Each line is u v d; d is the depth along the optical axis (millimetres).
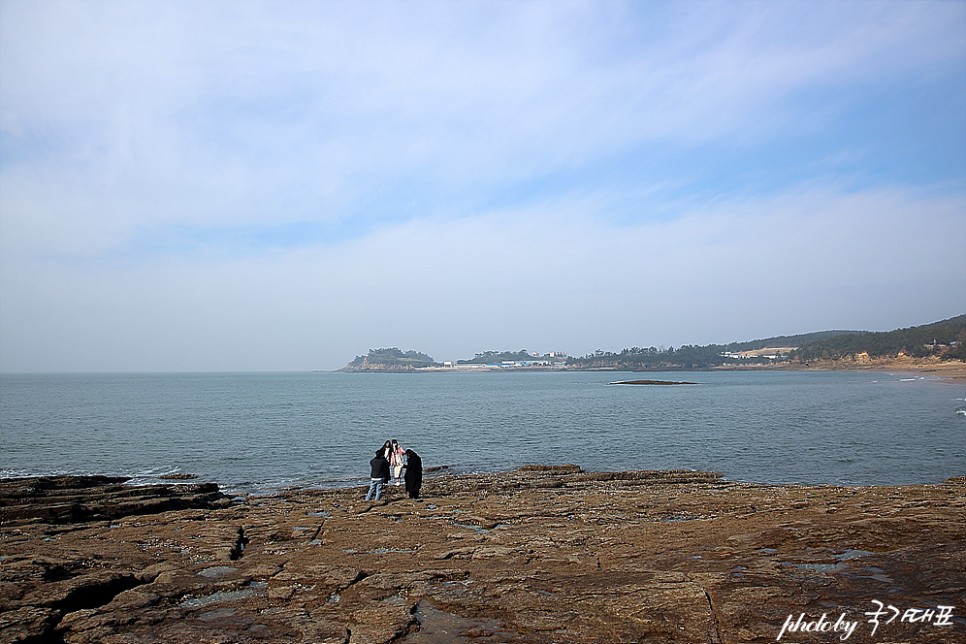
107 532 16641
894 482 30266
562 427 58094
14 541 15711
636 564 11594
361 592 10336
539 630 8422
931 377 178625
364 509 19828
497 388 158875
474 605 9492
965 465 35125
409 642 8148
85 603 10789
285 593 10477
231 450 43594
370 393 133250
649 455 40344
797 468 34656
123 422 64312
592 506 19531
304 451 42969
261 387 174125
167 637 8602
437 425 60688
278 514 19469
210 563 12773
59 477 29578
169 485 27641
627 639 8023
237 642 8359
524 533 15359
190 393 133875
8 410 80875
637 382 174250
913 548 11305
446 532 15734
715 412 74062
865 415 66938
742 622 8266
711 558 11594
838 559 10938
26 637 8609
